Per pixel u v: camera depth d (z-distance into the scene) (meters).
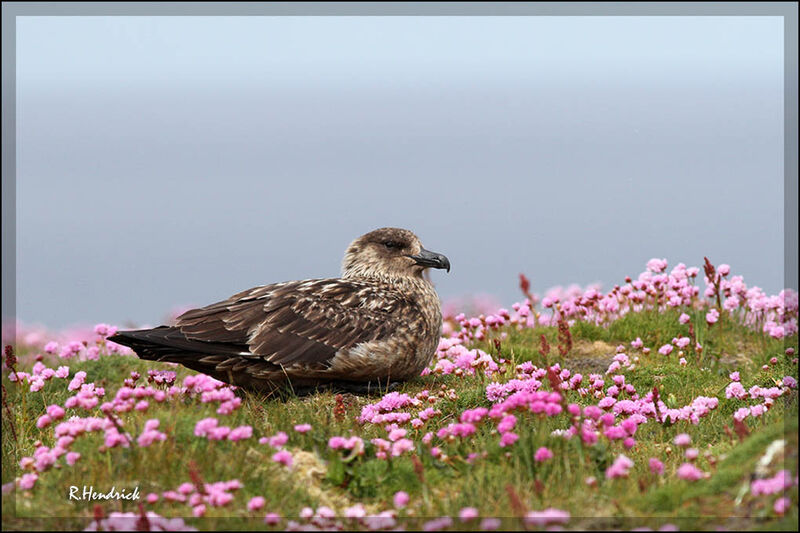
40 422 8.62
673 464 8.51
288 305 11.79
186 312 11.73
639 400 10.40
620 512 7.22
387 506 7.93
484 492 7.76
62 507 7.79
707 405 9.68
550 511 6.81
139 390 8.77
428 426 10.20
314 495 8.10
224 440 8.47
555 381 8.57
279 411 10.05
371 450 8.56
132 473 8.12
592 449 8.25
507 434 8.03
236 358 11.46
